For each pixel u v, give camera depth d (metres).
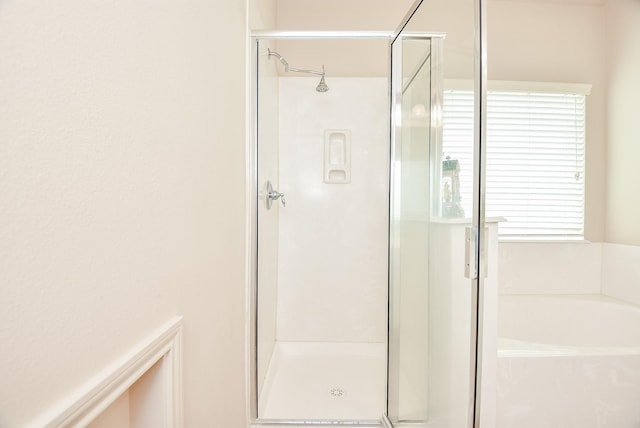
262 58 1.64
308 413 1.60
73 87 0.38
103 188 0.44
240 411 1.30
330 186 2.32
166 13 0.62
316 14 2.33
